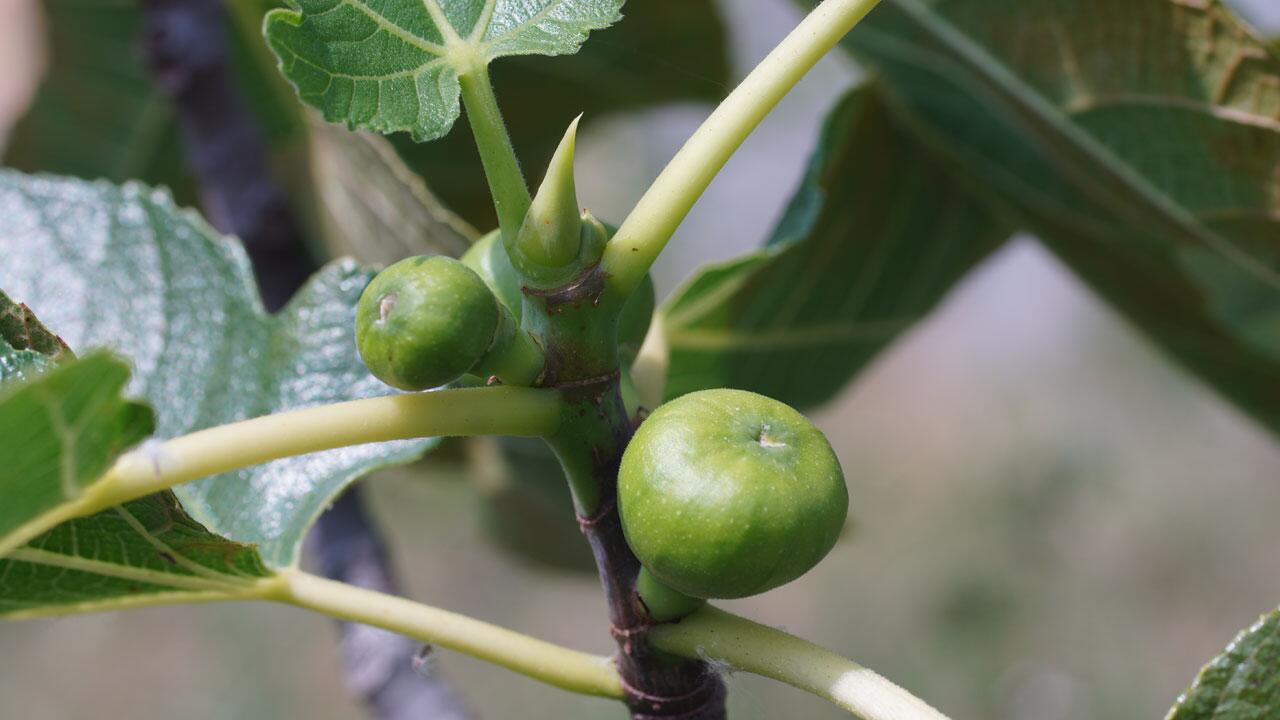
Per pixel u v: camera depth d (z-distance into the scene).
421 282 0.33
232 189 0.57
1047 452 2.56
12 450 0.32
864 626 2.21
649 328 0.38
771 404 0.35
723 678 0.36
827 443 0.35
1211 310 0.54
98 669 2.19
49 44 0.70
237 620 2.15
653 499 0.34
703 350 0.51
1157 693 2.16
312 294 0.43
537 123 0.66
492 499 0.67
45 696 2.14
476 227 0.66
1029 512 2.44
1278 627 0.35
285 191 0.58
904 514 2.45
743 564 0.34
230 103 0.57
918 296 0.56
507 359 0.34
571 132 0.34
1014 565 2.34
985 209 0.54
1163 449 2.61
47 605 0.38
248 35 0.58
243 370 0.43
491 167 0.34
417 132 0.35
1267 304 0.57
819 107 2.25
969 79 0.47
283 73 0.35
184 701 2.11
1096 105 0.45
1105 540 2.43
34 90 0.71
